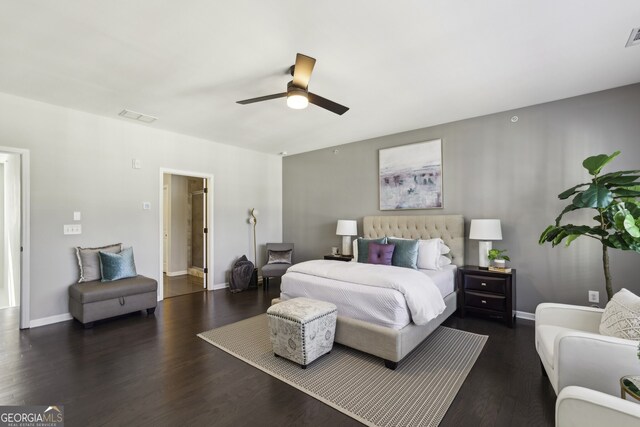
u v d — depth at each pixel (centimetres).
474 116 398
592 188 239
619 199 250
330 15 199
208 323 350
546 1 186
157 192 450
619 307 179
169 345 287
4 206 486
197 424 176
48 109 352
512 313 335
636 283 302
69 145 367
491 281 346
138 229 429
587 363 157
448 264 392
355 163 526
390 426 174
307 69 230
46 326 339
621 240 232
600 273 319
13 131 329
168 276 638
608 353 152
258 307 416
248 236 581
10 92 320
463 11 196
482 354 267
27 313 333
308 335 239
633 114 304
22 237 332
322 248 576
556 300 343
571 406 128
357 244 427
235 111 376
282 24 208
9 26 209
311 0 184
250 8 192
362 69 272
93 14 197
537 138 357
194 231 663
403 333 241
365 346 254
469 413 185
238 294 491
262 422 178
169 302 442
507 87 311
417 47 238
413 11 195
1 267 504
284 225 645
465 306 362
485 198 392
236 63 262
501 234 361
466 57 253
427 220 428
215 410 189
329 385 217
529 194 361
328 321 257
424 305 255
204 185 534
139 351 274
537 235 355
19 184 342
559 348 163
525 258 362
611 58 255
